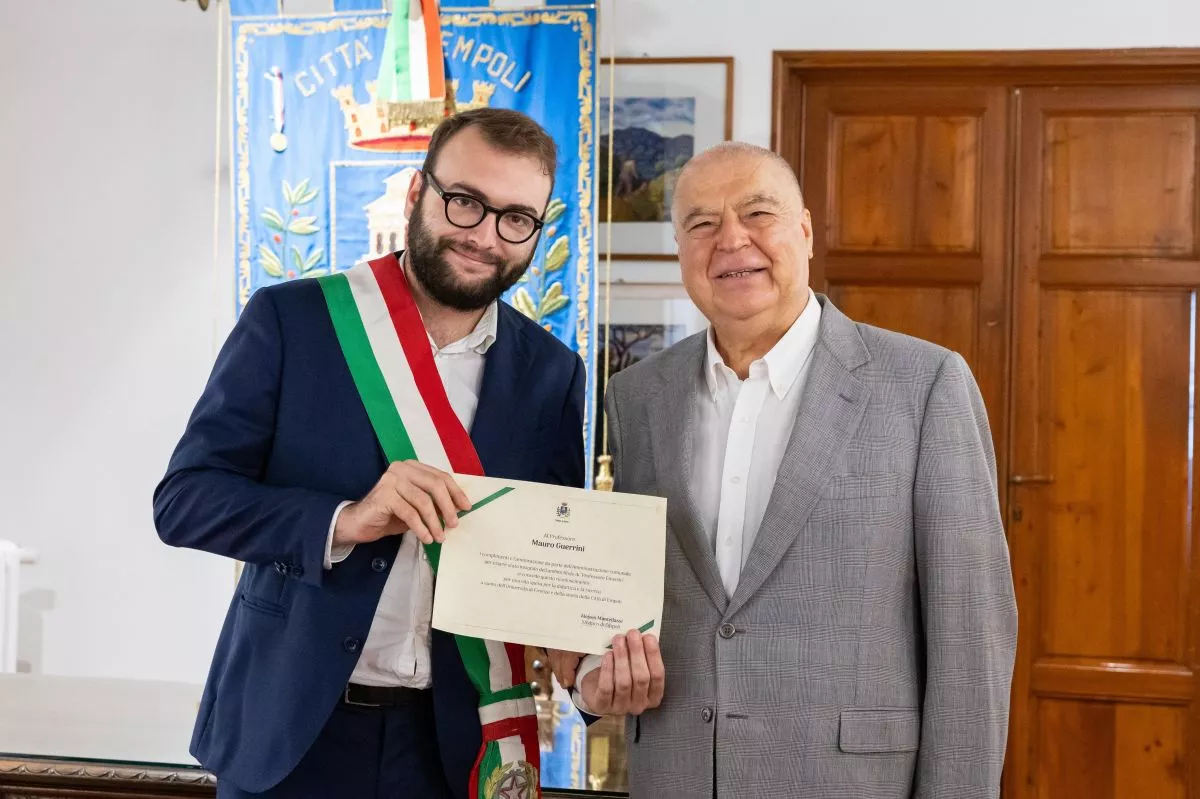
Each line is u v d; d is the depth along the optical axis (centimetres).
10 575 352
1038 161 351
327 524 135
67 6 357
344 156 307
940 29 342
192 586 358
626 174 346
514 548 140
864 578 138
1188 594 350
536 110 301
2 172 360
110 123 357
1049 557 354
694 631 143
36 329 361
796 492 140
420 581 146
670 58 344
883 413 142
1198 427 349
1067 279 352
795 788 136
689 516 146
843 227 356
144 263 358
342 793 142
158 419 358
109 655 360
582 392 164
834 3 343
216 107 350
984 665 135
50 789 173
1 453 362
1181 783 349
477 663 147
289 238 309
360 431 148
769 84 345
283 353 150
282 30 308
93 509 360
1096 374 353
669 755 142
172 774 169
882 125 354
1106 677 352
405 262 158
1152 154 349
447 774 145
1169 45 336
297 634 140
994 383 354
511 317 164
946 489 138
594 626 138
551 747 180
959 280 353
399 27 299
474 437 151
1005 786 354
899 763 137
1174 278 348
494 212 144
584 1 299
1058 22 339
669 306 346
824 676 136
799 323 151
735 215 144
